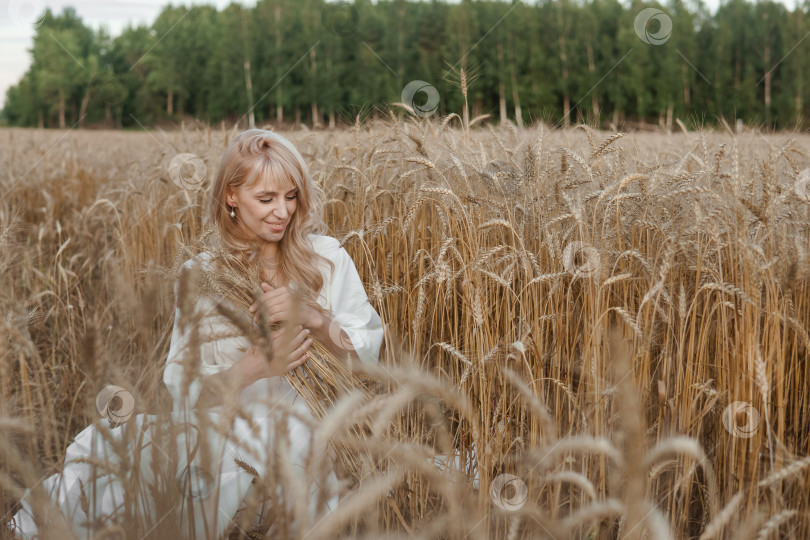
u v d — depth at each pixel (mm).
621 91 33531
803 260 2072
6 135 11625
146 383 1458
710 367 2461
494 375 2357
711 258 2590
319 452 1237
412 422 2168
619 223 2645
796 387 2268
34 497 1328
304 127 5340
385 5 38688
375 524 1288
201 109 38844
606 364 2219
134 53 37469
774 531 1802
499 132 4012
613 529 1910
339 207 3666
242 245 2168
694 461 2043
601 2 37188
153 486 1472
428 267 2799
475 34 35031
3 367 1924
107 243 4871
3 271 2500
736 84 30156
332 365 2111
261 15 38469
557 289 2535
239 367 1913
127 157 8531
